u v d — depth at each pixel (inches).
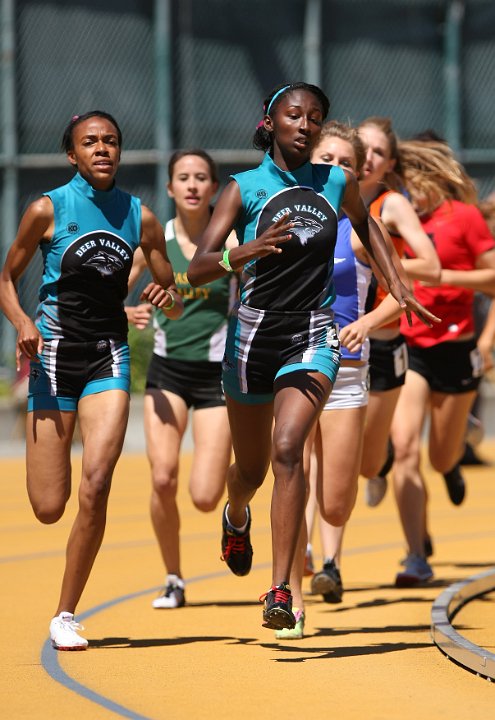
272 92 797.2
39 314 844.0
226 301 1033.5
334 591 1024.9
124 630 914.7
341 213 941.8
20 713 672.4
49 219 827.4
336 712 671.1
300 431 757.9
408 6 2768.2
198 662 801.6
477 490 1876.2
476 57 2792.8
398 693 714.8
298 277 781.3
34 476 833.5
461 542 1390.3
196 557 1288.1
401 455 1133.7
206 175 1056.8
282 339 785.6
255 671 775.1
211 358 1028.5
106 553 1310.3
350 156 942.4
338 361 791.7
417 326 1160.8
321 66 2738.7
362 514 1638.8
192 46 2682.1
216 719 656.4
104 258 829.2
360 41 2753.4
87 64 2652.6
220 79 2704.2
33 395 835.4
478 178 2805.1
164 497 1003.3
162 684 740.0
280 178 787.4
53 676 761.6
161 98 2672.2
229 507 880.9
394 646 850.8
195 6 2682.1
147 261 880.3
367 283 949.2
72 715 667.4
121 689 727.7
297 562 882.1
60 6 2640.3
